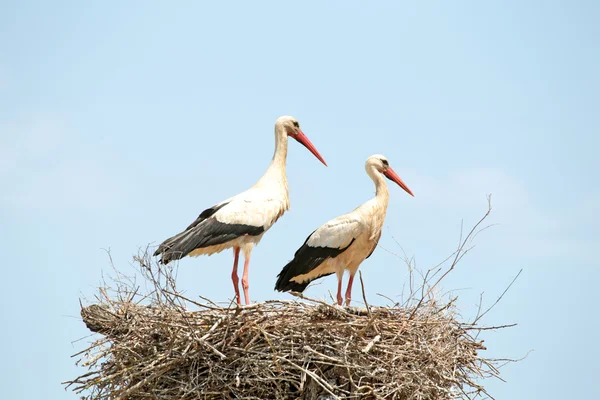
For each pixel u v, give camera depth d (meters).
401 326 14.16
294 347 13.61
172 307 14.03
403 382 13.59
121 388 13.95
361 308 14.34
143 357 13.93
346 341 13.56
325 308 13.77
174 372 13.90
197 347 13.54
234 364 13.72
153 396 13.84
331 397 13.72
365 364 13.66
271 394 13.77
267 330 13.67
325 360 13.57
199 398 13.49
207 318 13.75
